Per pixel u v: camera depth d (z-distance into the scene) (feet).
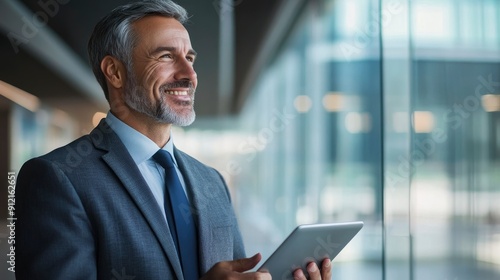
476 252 13.97
